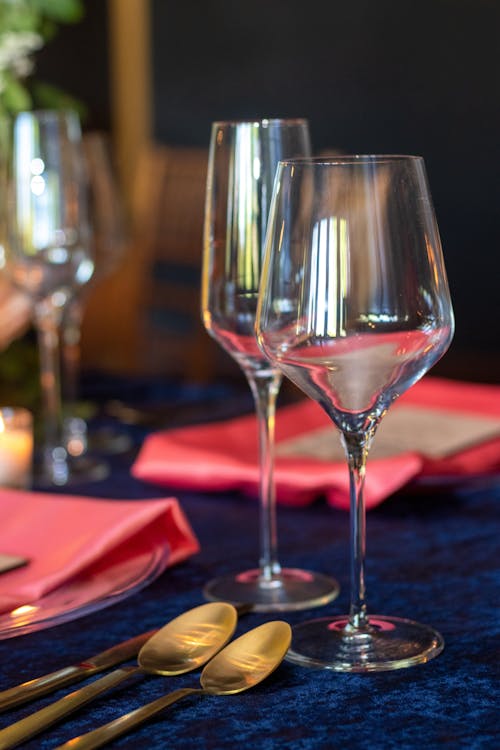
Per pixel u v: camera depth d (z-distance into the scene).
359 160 0.74
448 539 1.09
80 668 0.77
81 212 1.40
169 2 6.79
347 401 0.77
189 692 0.72
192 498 1.27
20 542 1.00
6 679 0.79
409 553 1.06
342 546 1.09
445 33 5.90
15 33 1.67
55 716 0.69
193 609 0.86
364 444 0.81
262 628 0.81
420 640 0.82
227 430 1.39
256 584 0.97
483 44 5.79
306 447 1.31
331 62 6.30
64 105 1.97
